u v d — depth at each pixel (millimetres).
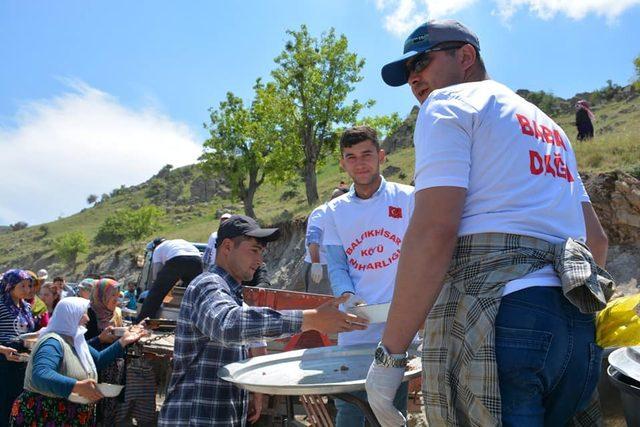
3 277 6707
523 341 1722
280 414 4727
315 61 35531
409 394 4656
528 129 1986
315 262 6496
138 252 53875
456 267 1914
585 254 1836
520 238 1853
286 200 73375
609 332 1924
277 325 2852
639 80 31297
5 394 6367
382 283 3746
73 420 4656
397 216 3752
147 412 6406
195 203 111375
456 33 2225
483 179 1906
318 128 36156
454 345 1832
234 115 44156
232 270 3350
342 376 2465
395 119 35219
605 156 13625
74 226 131875
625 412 2158
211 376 3158
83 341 4871
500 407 1692
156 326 6465
